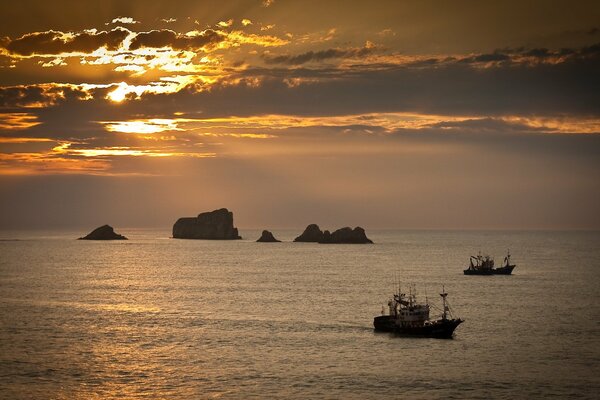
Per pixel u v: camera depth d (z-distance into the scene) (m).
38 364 118.19
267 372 113.25
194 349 129.38
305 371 113.94
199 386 105.69
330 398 100.31
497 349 129.75
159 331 147.50
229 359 121.56
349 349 129.25
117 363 118.81
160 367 116.44
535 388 105.25
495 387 105.69
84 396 100.94
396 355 124.56
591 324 157.12
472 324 157.00
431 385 106.50
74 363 118.88
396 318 146.38
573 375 112.19
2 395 101.19
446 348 130.25
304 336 141.75
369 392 103.00
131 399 99.69
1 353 126.00
